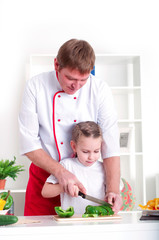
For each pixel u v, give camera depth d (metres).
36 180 1.75
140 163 3.42
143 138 3.39
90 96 1.64
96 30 3.67
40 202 1.72
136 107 3.51
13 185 3.48
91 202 1.53
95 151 1.57
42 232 1.13
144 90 3.69
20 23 3.63
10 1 3.63
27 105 1.61
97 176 1.61
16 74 3.60
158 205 1.29
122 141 3.41
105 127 1.63
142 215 1.30
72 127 1.64
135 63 3.50
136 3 3.71
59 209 1.30
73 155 1.67
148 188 3.61
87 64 1.36
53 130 1.63
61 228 1.13
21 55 3.61
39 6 3.65
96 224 1.16
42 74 1.65
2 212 1.29
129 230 1.16
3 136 3.55
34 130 1.61
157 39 3.71
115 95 3.65
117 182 1.56
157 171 3.63
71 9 3.66
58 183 1.52
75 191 1.40
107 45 3.67
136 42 3.70
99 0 3.68
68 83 1.42
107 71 3.64
